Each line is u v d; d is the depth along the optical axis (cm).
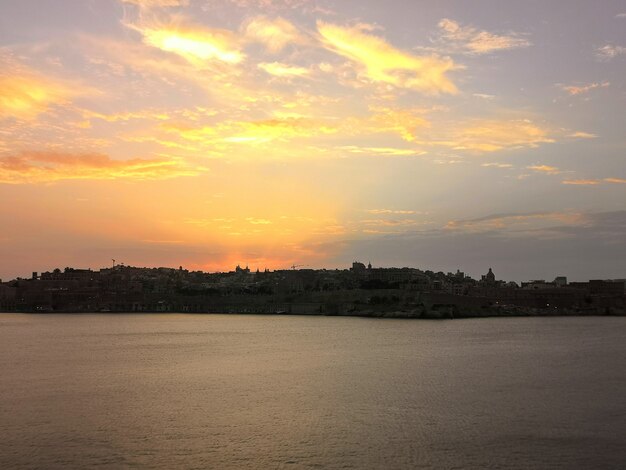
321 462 6600
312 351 18625
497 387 11069
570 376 12506
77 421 8381
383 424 8162
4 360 16162
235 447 7131
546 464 6512
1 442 7338
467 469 6372
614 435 7562
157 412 8944
